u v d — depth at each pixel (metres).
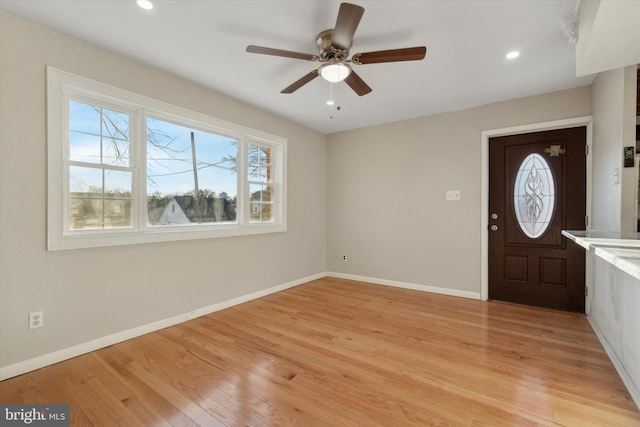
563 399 1.69
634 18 1.44
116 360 2.14
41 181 2.04
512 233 3.49
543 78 2.83
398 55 1.93
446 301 3.53
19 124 1.95
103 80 2.33
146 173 2.67
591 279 2.83
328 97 3.31
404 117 4.02
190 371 2.00
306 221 4.49
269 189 3.98
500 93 3.19
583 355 2.20
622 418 1.54
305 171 4.47
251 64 2.57
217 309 3.21
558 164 3.23
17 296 1.94
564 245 3.21
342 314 3.10
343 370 2.01
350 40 1.84
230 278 3.36
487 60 2.49
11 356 1.92
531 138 3.36
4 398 1.71
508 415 1.56
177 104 2.81
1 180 1.89
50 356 2.07
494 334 2.58
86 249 2.26
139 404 1.66
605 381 1.87
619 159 2.20
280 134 4.01
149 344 2.40
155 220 2.80
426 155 3.95
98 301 2.32
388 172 4.28
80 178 2.29
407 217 4.12
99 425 1.50
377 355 2.22
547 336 2.54
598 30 1.54
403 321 2.89
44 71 2.05
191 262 2.98
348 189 4.68
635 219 2.12
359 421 1.53
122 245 2.46
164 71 2.71
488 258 3.63
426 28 2.05
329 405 1.66
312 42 2.24
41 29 2.04
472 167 3.62
